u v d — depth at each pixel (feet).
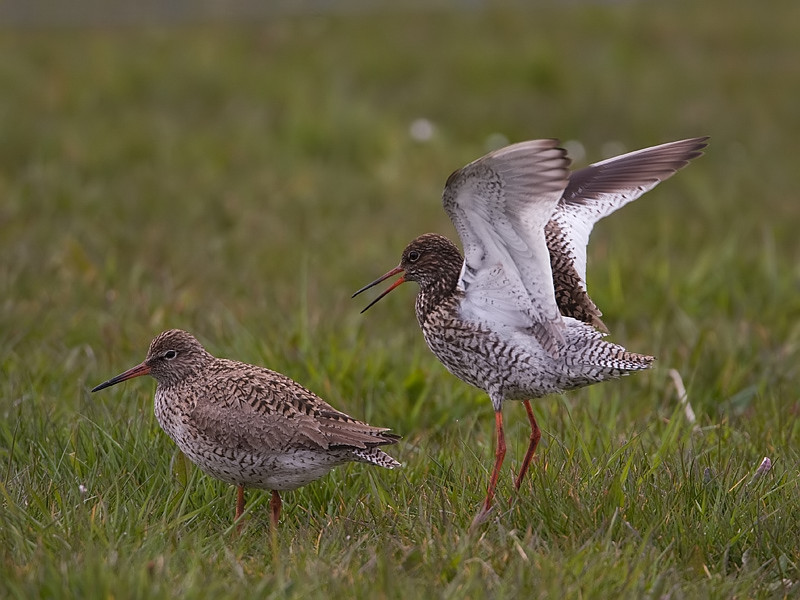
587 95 86.63
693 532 27.14
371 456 28.32
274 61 90.58
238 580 24.07
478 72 89.51
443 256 32.24
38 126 72.38
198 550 25.50
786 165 76.33
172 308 44.16
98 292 46.26
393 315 46.78
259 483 29.32
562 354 29.45
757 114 85.56
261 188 65.26
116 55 87.25
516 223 27.73
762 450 32.58
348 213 63.52
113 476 29.40
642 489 28.78
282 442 28.50
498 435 30.25
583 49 97.40
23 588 23.20
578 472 29.68
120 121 75.41
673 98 87.76
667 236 56.44
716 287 49.83
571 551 25.94
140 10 105.91
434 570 24.97
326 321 43.47
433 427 36.17
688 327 44.01
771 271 49.85
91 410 33.55
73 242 49.42
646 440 33.14
